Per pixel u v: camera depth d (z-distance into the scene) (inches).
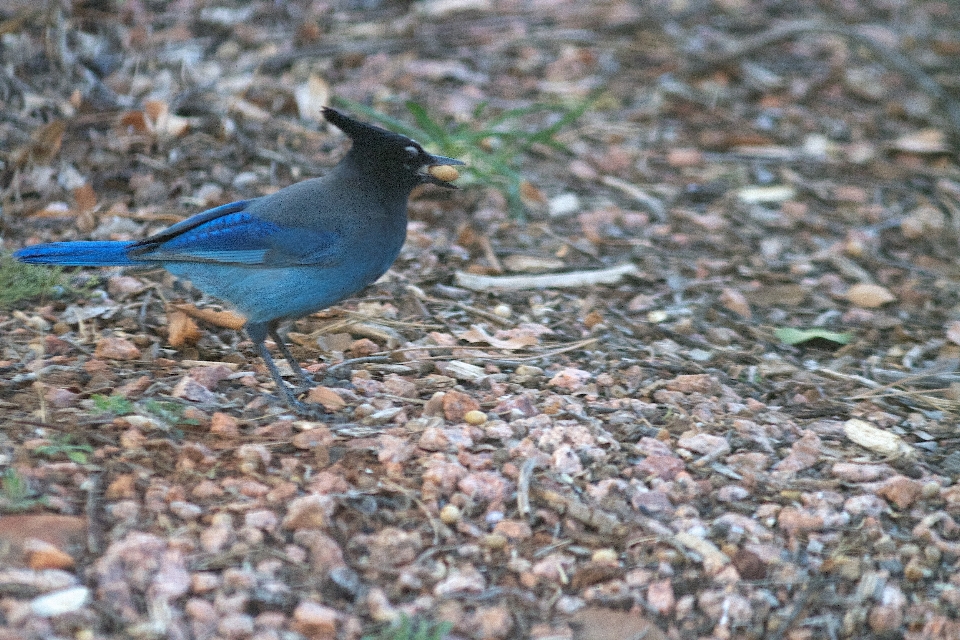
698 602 303.7
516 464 340.8
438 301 482.6
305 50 708.0
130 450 327.6
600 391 404.8
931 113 731.4
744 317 501.0
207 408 364.8
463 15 796.6
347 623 276.1
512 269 524.7
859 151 680.4
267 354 390.0
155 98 618.2
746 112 718.5
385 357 421.1
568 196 601.3
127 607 268.4
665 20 813.2
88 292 449.4
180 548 288.4
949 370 459.2
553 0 834.8
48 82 605.9
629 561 311.7
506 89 707.4
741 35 800.9
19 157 543.8
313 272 385.4
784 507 339.9
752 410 403.5
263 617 273.1
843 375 447.8
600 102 706.2
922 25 852.6
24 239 496.7
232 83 650.2
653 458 353.7
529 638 284.4
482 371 411.8
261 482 321.7
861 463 368.8
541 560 308.0
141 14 707.4
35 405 351.6
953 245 589.0
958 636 305.0
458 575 296.8
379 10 786.8
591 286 515.5
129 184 546.6
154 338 420.8
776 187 634.8
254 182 561.0
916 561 323.6
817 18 840.3
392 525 311.1
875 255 570.6
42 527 288.4
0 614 259.4
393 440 344.5
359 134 390.0
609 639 287.7
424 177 395.5
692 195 620.4
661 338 469.1
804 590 311.4
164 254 381.7
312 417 366.0
